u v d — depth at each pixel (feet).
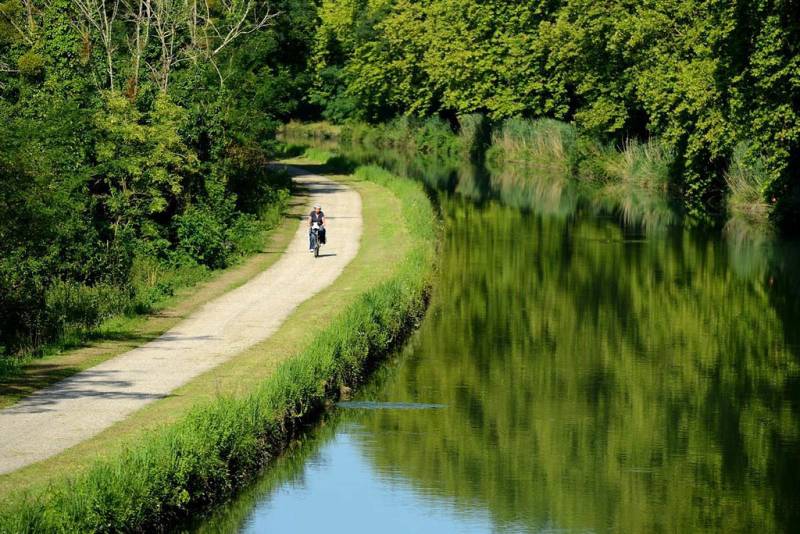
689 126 376.07
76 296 187.01
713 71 334.03
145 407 126.52
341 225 308.19
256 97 332.39
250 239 261.44
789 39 295.07
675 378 169.48
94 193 244.42
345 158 523.29
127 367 147.64
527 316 209.26
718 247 290.35
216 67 301.22
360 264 238.68
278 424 130.21
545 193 427.74
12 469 103.76
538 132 545.03
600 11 449.48
